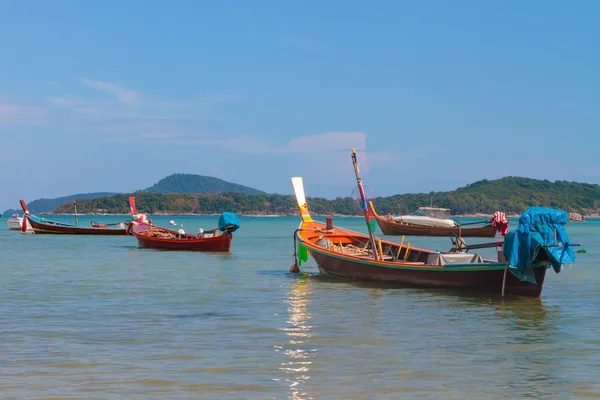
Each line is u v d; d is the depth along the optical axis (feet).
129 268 122.01
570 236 309.42
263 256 153.99
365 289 89.40
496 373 46.16
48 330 60.34
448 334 59.16
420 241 241.76
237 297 82.38
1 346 53.62
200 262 135.85
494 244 87.20
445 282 84.79
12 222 347.77
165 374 45.42
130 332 59.52
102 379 44.21
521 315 68.95
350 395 41.11
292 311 71.36
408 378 44.78
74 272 114.21
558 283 98.17
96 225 285.84
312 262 133.49
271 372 46.03
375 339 56.90
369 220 93.25
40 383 43.21
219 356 50.49
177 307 74.13
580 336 58.49
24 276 107.55
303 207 120.88
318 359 49.67
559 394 41.57
